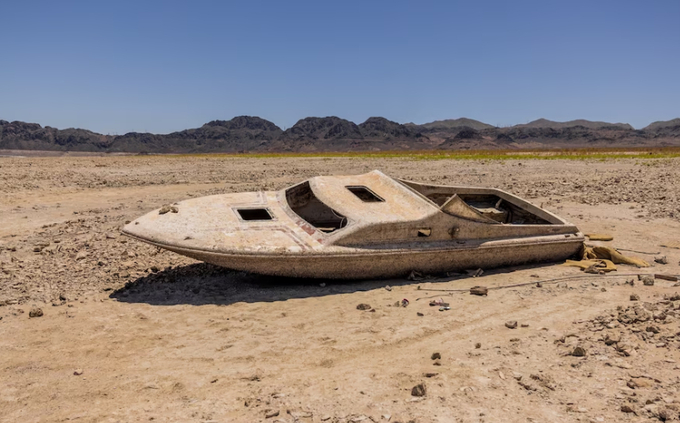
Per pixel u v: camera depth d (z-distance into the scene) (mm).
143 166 24453
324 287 6695
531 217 9008
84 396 3994
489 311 5770
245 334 5195
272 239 6395
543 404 3691
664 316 5109
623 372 4078
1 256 7941
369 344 4918
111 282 6922
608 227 10523
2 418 3695
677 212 11914
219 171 22875
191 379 4254
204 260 6180
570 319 5406
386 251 6672
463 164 29547
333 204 7129
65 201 13445
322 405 3787
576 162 31141
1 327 5340
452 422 3494
